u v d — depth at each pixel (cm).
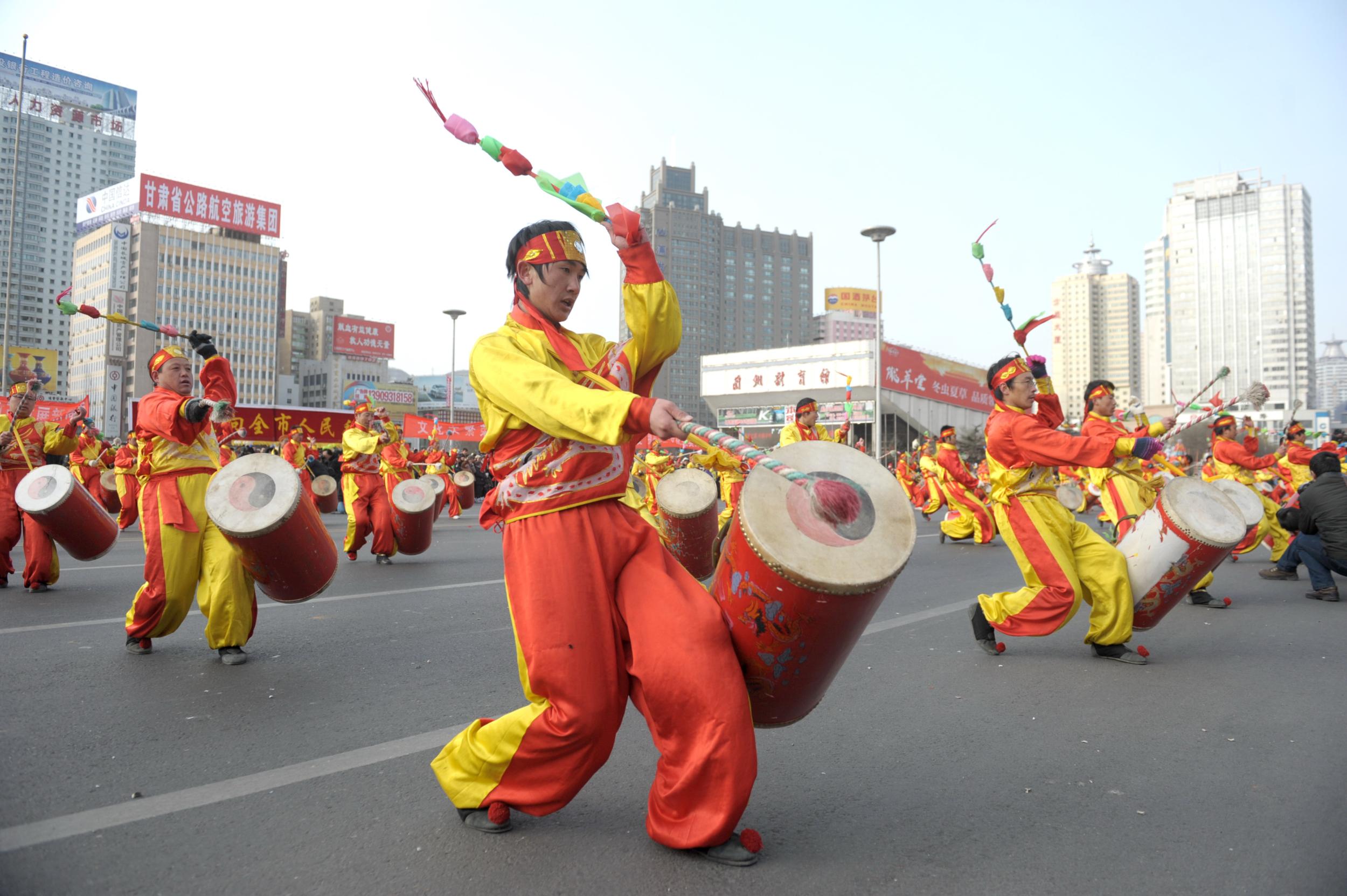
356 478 1097
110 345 10319
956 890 271
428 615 729
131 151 11694
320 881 271
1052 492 602
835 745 417
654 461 976
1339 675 563
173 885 268
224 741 406
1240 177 15062
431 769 370
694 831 263
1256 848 306
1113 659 600
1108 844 308
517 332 286
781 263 17400
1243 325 14725
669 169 17525
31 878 271
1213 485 602
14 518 865
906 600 866
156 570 545
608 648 266
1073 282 19400
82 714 445
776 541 244
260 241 12750
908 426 6359
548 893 263
